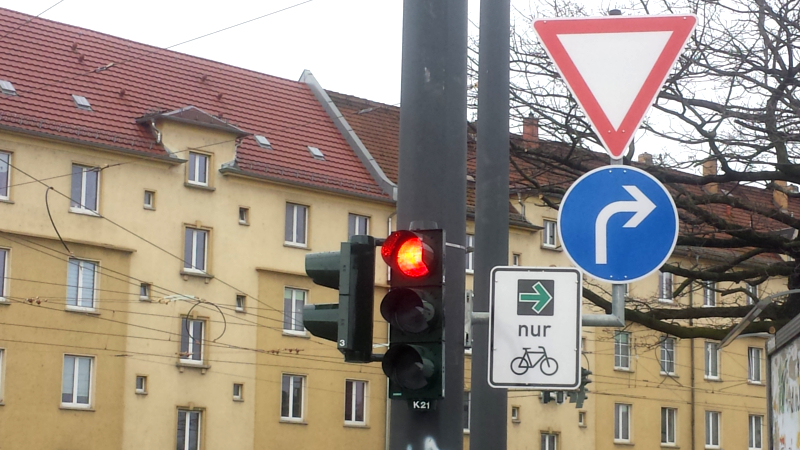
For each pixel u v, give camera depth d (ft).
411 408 20.48
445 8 21.80
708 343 154.61
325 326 21.43
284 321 120.78
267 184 120.78
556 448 139.13
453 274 21.16
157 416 110.63
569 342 20.51
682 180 51.31
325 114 135.13
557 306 20.59
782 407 32.48
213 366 114.93
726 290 55.72
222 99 126.11
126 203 110.83
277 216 121.29
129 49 122.31
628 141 20.74
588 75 20.97
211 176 117.19
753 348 159.53
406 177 21.52
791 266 54.34
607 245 20.42
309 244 123.13
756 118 49.44
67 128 107.86
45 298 104.78
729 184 57.72
